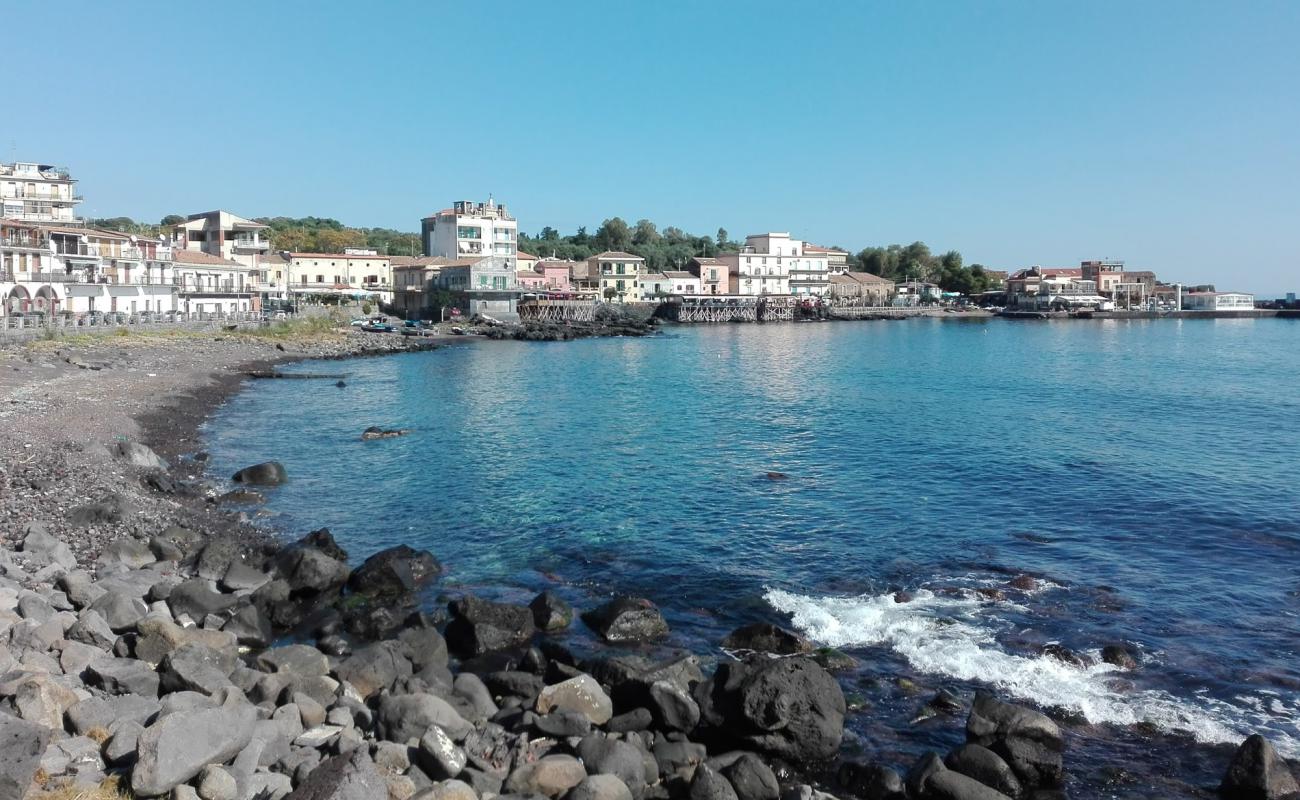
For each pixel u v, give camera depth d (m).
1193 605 22.39
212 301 109.19
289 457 40.12
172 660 15.44
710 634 20.95
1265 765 14.20
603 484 35.59
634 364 88.38
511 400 60.53
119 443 35.31
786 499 33.16
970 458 40.06
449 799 11.68
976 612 22.03
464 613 20.20
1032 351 105.75
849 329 156.12
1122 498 32.78
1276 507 31.34
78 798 10.76
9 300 72.38
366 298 140.00
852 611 22.12
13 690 12.73
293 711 14.28
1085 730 16.42
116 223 165.88
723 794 13.21
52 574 20.23
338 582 23.25
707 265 181.88
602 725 15.91
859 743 15.96
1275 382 71.12
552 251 196.50
